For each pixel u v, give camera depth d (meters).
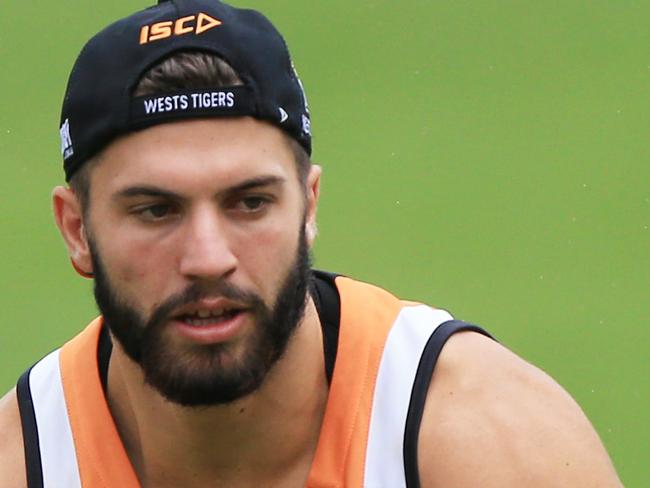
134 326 7.57
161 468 8.30
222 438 8.03
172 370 7.45
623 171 22.59
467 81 24.70
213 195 7.40
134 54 7.64
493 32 25.77
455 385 8.13
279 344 7.58
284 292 7.54
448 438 7.91
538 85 24.50
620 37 25.41
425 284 20.72
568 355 19.30
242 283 7.38
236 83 7.55
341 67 25.31
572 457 7.80
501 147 23.28
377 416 8.11
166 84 7.52
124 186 7.48
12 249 22.16
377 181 22.83
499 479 7.70
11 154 23.61
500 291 20.53
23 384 8.78
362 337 8.31
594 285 20.53
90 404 8.54
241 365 7.43
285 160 7.64
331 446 8.10
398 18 26.33
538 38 25.53
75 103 7.80
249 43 7.71
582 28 25.72
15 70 25.39
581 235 21.45
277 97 7.66
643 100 23.98
